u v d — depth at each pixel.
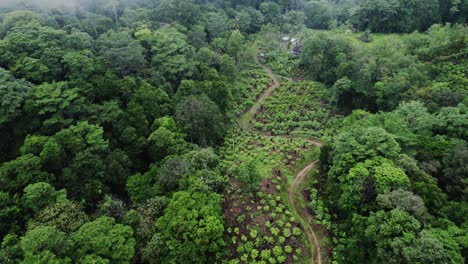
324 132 56.16
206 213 30.31
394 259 24.64
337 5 122.19
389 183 30.28
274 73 82.88
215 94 56.59
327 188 38.84
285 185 42.97
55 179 33.69
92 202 34.91
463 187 30.83
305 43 80.12
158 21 86.00
